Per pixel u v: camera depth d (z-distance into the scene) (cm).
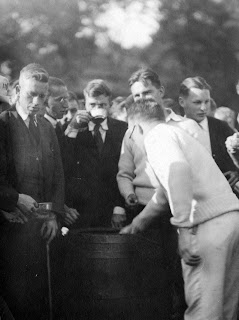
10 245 470
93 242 441
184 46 1449
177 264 464
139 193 514
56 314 454
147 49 1492
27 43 1412
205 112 559
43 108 503
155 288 450
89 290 441
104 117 557
